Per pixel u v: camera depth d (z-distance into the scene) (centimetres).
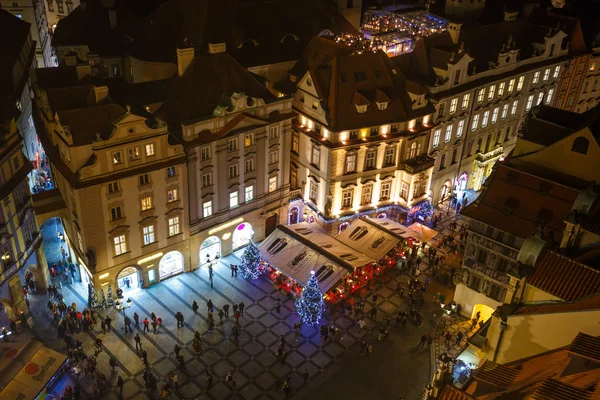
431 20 10756
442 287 7838
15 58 8388
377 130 8188
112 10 10744
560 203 6162
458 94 8806
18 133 6612
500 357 4581
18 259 6600
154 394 6072
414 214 9119
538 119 7050
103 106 6612
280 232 7894
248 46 9244
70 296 7369
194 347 6588
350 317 7275
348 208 8569
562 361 3731
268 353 6688
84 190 6412
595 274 4269
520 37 9956
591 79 11356
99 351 6494
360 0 11050
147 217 7112
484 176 10300
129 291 7488
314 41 8850
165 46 9006
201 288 7650
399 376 6450
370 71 8200
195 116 7150
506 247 6388
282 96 8006
